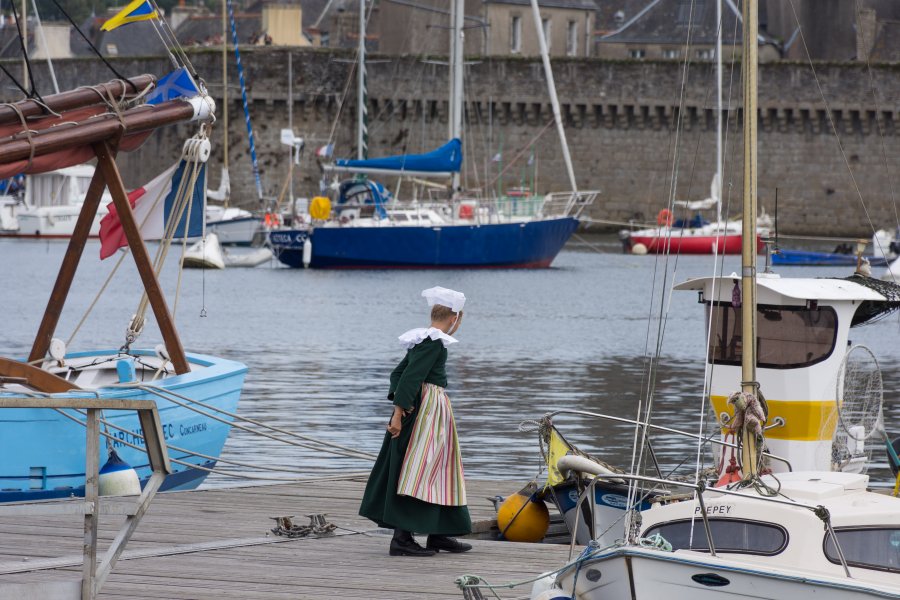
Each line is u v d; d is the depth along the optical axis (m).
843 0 177.00
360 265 119.62
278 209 147.50
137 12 29.20
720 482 19.47
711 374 22.38
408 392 19.78
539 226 120.38
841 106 161.00
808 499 15.81
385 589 18.25
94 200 28.36
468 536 23.25
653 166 165.62
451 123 119.56
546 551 21.09
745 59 17.83
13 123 25.09
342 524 23.16
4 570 18.56
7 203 167.62
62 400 15.11
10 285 104.00
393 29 175.25
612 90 165.00
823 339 23.62
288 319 79.69
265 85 164.88
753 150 17.75
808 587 14.00
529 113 166.38
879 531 15.07
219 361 30.48
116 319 79.19
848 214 163.38
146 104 28.16
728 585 14.34
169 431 26.88
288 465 34.72
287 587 18.27
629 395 49.38
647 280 110.88
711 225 145.00
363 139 143.12
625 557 14.78
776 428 23.97
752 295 17.73
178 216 29.16
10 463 24.41
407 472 20.02
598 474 16.81
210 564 19.69
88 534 15.57
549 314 84.44
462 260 119.31
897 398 48.16
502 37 180.12
